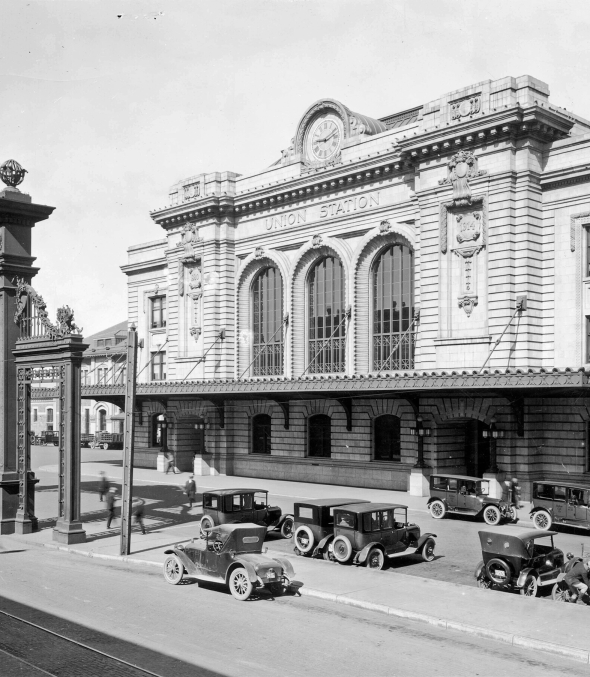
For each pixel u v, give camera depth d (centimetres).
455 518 3331
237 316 5600
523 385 3350
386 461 4519
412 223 4478
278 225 5316
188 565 2055
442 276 4094
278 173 5306
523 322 3806
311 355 5159
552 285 3872
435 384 3694
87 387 6166
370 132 4872
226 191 5566
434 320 4119
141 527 2969
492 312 3884
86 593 1975
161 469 5959
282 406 5059
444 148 4066
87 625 1662
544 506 2944
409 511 3553
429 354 4141
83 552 2608
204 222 5662
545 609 1778
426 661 1445
